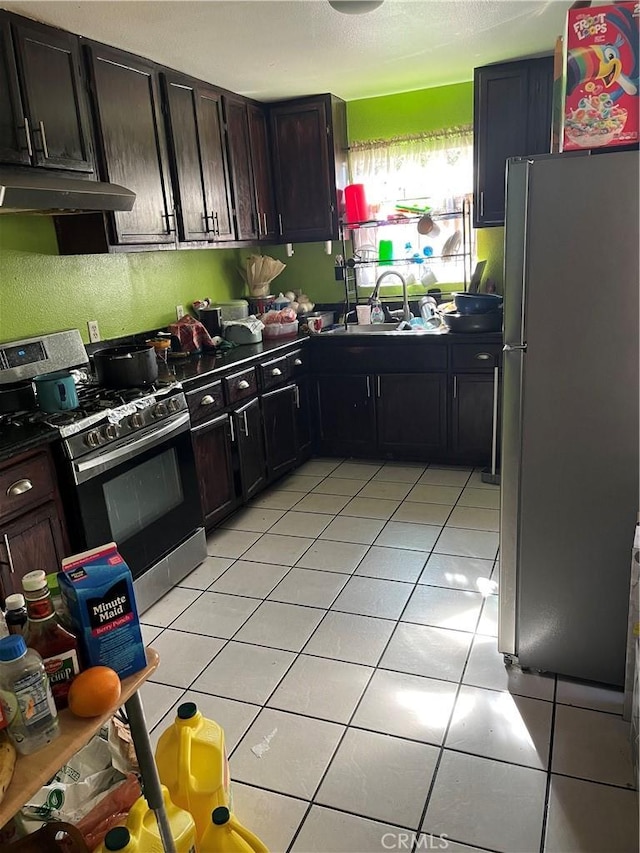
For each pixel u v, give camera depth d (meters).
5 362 2.60
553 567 1.92
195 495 2.87
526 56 3.36
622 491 1.80
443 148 4.02
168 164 3.10
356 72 3.43
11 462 2.00
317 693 2.01
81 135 2.58
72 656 1.01
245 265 4.38
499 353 3.60
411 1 2.49
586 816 1.54
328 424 4.13
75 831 1.15
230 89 3.55
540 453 1.85
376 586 2.62
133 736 1.10
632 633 1.71
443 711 1.90
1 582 1.98
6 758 0.89
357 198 4.03
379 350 3.87
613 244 1.66
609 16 1.60
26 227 2.75
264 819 1.58
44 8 2.27
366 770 1.71
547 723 1.83
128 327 3.38
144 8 2.33
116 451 2.37
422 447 3.95
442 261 4.18
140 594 2.53
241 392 3.30
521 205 1.72
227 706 1.98
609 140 1.66
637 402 1.73
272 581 2.71
